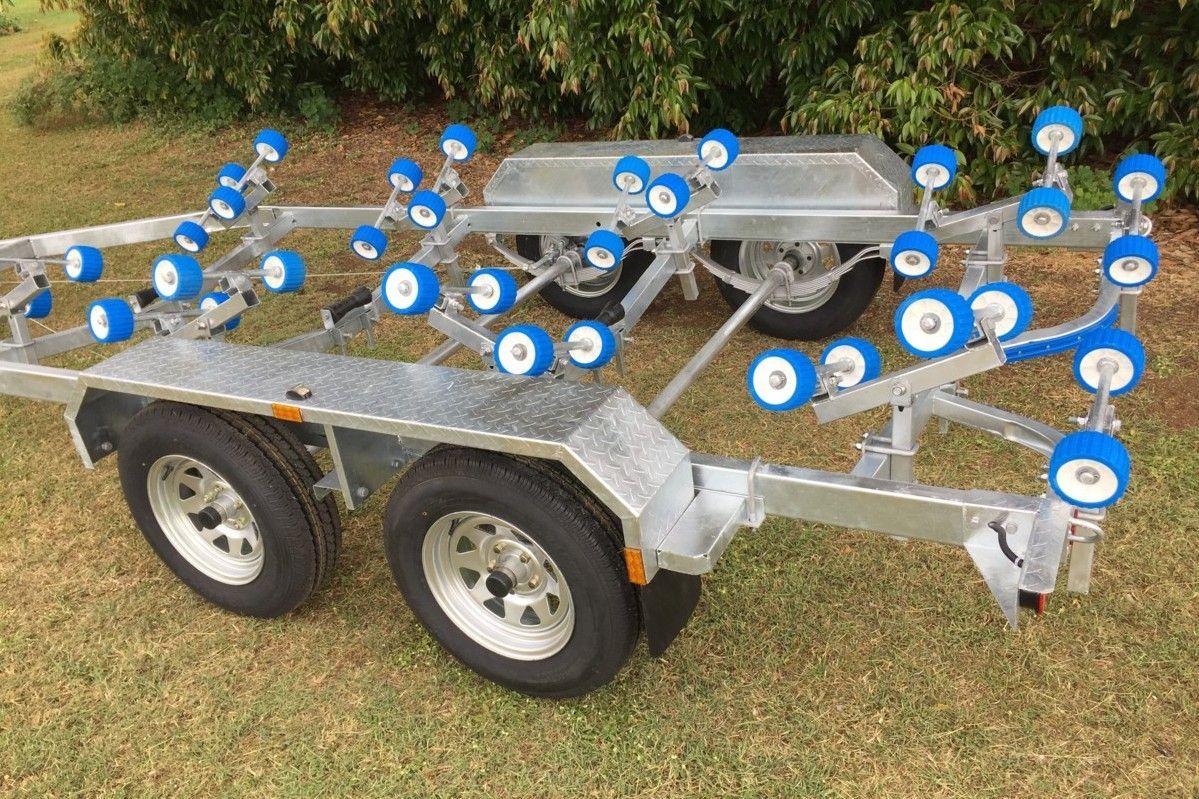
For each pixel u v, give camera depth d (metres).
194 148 9.02
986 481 3.36
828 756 2.39
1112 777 2.28
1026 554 1.92
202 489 2.96
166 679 2.81
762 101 7.38
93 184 8.11
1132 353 2.11
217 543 3.05
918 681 2.57
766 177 3.87
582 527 2.27
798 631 2.77
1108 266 2.66
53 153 9.20
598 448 2.22
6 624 3.08
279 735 2.59
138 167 8.55
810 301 4.35
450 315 2.95
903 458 2.41
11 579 3.30
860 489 2.17
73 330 3.87
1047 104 5.72
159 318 3.26
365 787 2.42
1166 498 3.18
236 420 2.70
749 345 4.47
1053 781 2.28
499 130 8.51
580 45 6.42
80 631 3.03
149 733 2.63
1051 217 2.91
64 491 3.79
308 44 8.92
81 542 3.48
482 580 2.63
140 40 9.73
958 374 2.19
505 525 2.42
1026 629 2.70
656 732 2.50
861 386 2.30
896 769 2.34
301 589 2.84
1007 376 4.01
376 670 2.79
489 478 2.33
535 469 2.33
